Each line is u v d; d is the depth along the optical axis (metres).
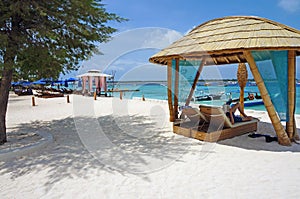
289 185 3.92
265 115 11.44
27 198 3.68
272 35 5.85
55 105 17.81
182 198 3.60
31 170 4.80
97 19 7.61
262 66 6.50
